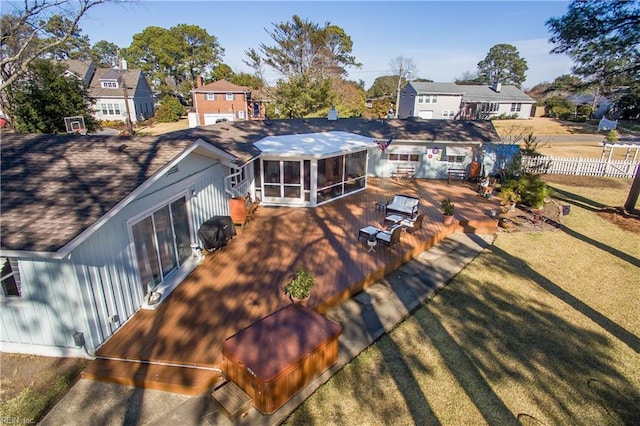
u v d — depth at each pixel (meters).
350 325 9.00
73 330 7.38
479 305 10.12
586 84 22.75
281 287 10.15
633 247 14.45
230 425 6.13
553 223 16.95
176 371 7.06
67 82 23.91
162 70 83.69
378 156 24.34
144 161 9.20
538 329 9.14
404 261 12.52
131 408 6.45
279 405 6.48
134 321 8.57
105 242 7.68
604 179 25.75
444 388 7.13
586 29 19.42
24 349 7.70
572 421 6.52
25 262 6.93
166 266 10.34
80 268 7.03
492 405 6.79
